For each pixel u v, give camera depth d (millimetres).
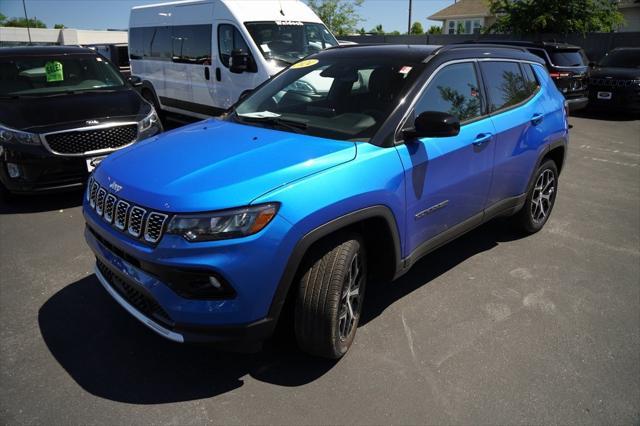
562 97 5020
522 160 4234
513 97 4195
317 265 2650
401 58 3496
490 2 20109
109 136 5543
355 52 3820
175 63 9359
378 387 2719
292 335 2926
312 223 2500
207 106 8711
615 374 2875
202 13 8445
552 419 2523
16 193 5324
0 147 5172
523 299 3691
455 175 3441
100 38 47500
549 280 3996
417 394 2674
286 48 7887
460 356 3006
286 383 2736
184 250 2328
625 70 12438
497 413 2555
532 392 2713
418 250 3307
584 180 6984
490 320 3402
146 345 3045
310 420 2479
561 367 2926
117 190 2670
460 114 3551
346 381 2762
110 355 2945
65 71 6559
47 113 5504
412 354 3012
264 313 2477
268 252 2389
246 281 2377
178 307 2400
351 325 2955
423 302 3619
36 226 4965
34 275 3916
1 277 3877
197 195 2396
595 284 3943
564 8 18141
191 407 2549
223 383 2729
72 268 4043
